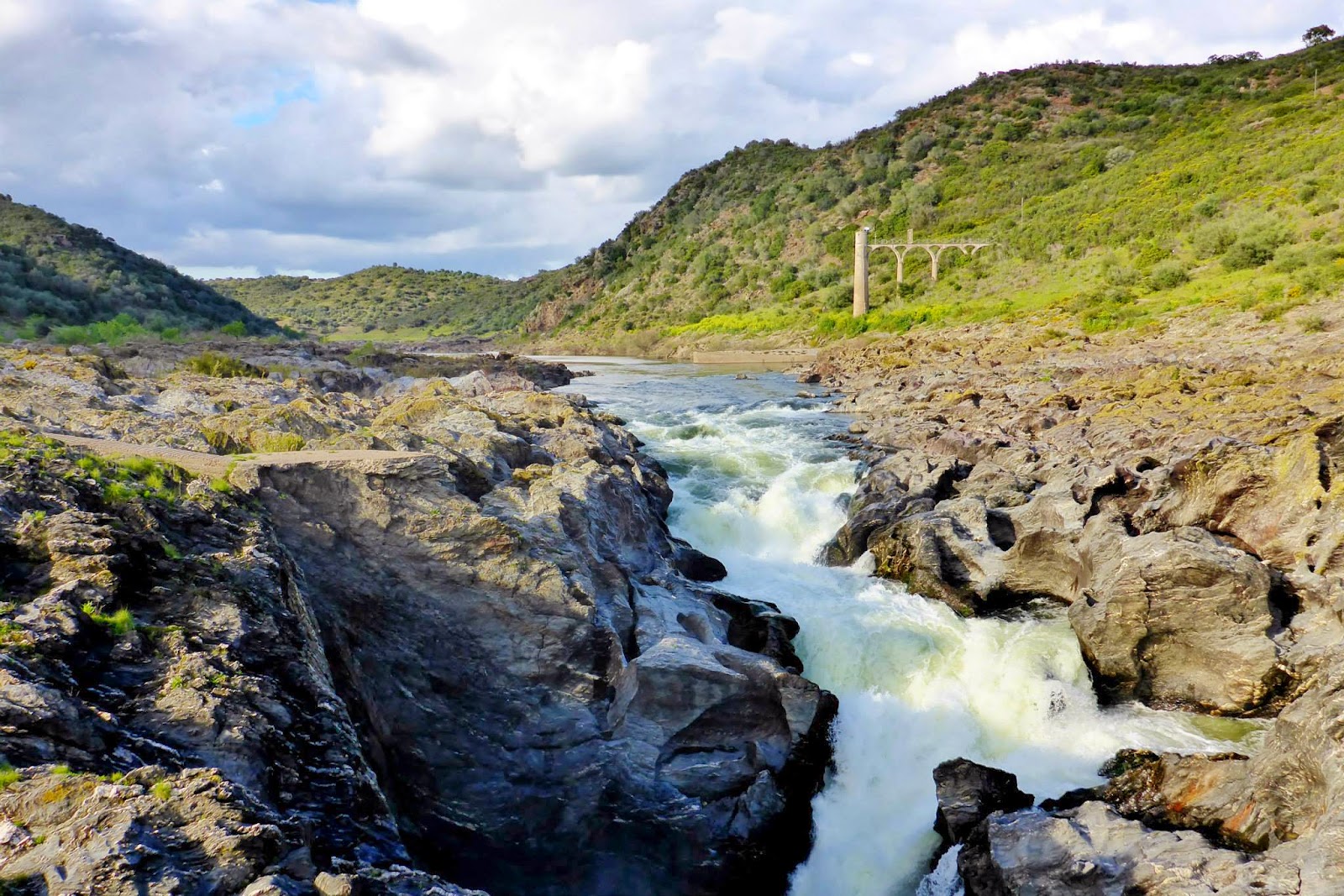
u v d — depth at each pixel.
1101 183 110.50
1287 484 20.98
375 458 16.48
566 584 16.59
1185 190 93.44
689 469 33.97
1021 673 19.45
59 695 9.23
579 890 15.44
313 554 15.43
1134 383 42.78
